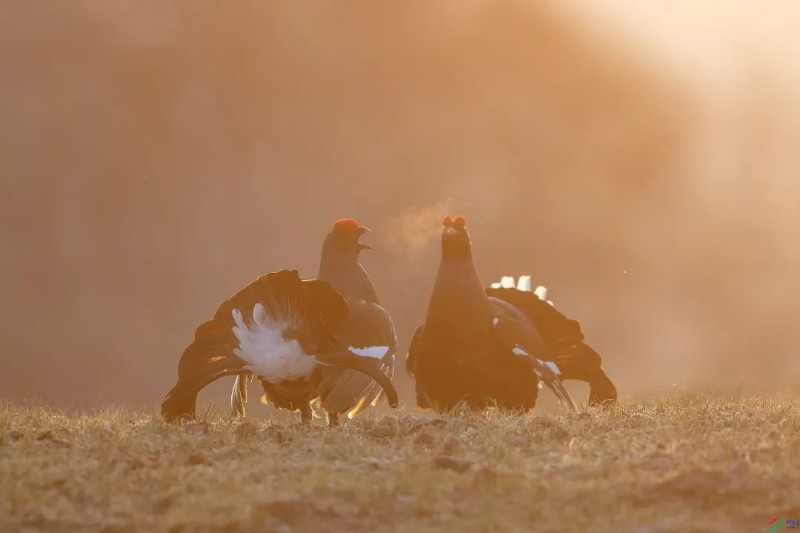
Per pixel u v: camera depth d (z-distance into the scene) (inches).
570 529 273.1
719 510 290.7
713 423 422.0
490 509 287.7
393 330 443.5
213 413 475.5
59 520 291.6
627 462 337.4
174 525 279.4
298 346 420.2
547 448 367.9
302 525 283.0
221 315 421.4
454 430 408.8
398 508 294.5
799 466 327.3
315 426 426.6
